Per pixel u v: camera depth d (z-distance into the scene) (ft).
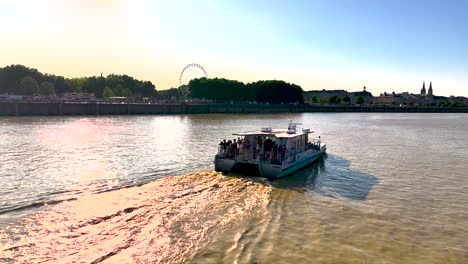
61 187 72.38
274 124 282.15
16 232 47.60
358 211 61.31
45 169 90.33
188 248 43.80
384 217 58.59
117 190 69.87
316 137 195.93
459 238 50.55
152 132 192.65
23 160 102.17
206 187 71.31
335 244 46.83
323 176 89.92
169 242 45.32
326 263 41.47
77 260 40.11
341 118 437.58
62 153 115.55
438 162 114.42
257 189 70.95
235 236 47.80
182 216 54.34
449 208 64.69
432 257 44.16
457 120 434.71
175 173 88.43
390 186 80.69
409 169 101.76
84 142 143.64
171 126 238.48
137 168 93.66
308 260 42.04
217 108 464.24
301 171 95.40
